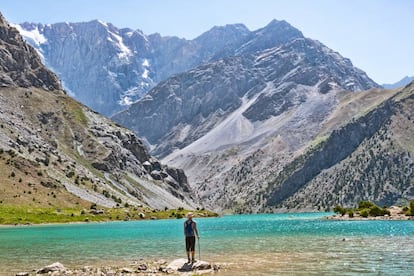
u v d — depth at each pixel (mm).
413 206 173875
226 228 144000
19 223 193000
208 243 77000
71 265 50531
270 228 136500
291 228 131000
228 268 43625
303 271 40656
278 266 44219
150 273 42281
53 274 42812
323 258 49719
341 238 80688
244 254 56781
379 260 46938
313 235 92750
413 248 58906
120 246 75875
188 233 46594
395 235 84562
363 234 89938
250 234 103750
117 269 45250
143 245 77312
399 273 38594
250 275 38938
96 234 116625
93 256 59719
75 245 79312
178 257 57000
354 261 46594
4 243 85875
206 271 42094
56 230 144375
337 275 38125
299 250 59969
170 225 179750
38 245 80188
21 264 51438
